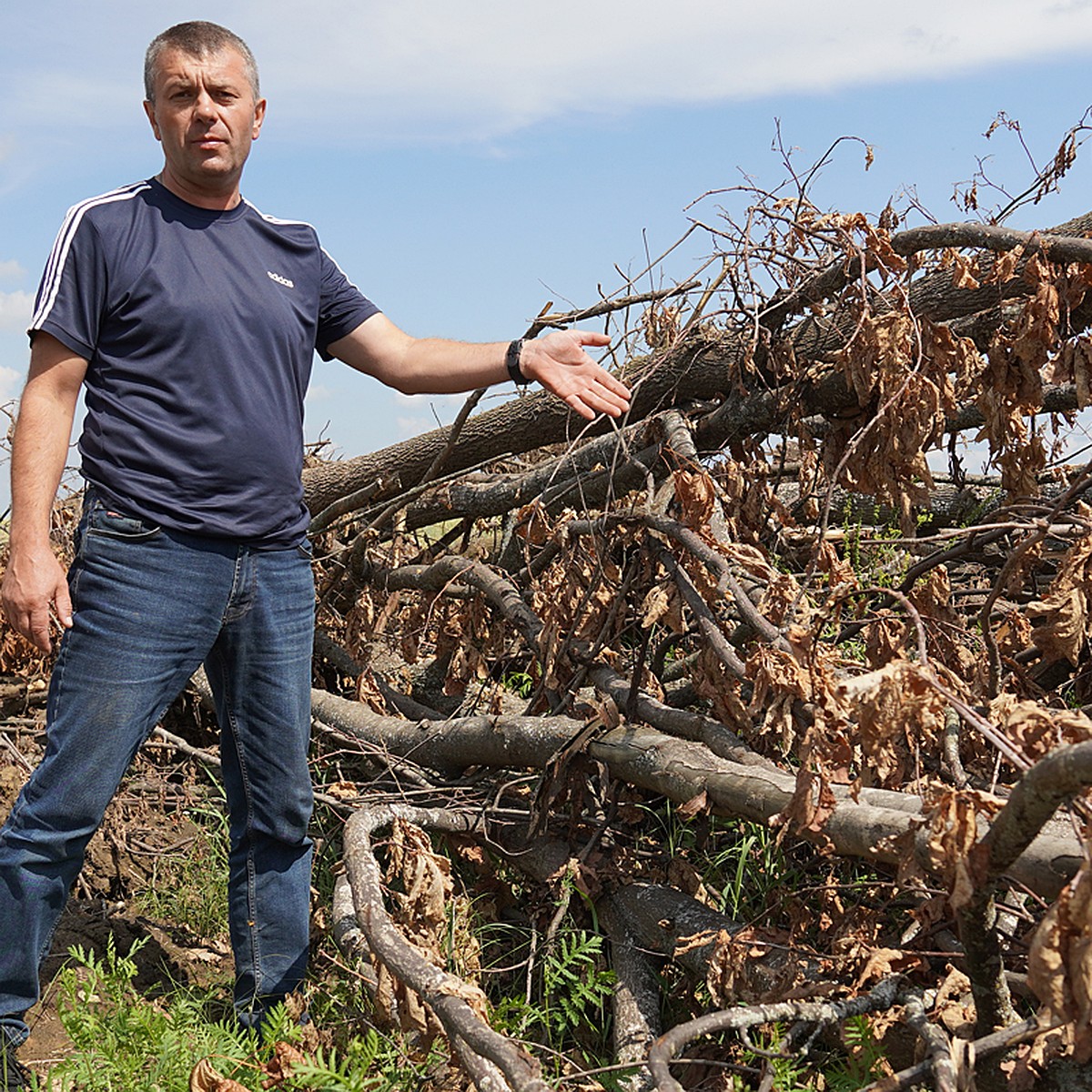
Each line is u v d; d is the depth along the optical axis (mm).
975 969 1914
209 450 2873
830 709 2299
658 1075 1823
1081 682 3416
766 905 3018
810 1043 2141
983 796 1774
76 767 2811
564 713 3602
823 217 3604
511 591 4020
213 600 2930
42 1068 2932
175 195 2969
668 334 4023
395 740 4156
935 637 2910
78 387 2863
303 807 3156
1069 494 3139
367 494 4926
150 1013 2602
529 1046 2623
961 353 3320
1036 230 3301
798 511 4441
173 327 2842
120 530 2824
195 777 4992
